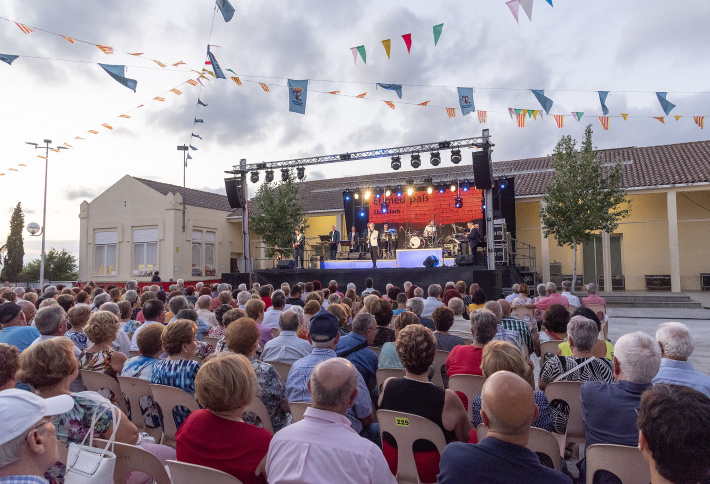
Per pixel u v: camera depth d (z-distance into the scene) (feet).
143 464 7.85
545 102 30.01
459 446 6.51
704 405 4.87
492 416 6.21
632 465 7.78
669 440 4.69
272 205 70.64
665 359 10.25
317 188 87.56
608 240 64.08
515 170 74.02
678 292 57.52
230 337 11.64
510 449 6.10
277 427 11.40
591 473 8.23
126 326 19.10
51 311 14.32
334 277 52.75
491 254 46.39
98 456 6.65
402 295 23.80
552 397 11.56
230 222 83.97
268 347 15.01
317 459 6.59
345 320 17.30
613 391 8.93
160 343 12.88
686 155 65.16
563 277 67.15
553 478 5.93
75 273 114.52
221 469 7.50
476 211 64.44
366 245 63.67
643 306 55.42
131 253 74.64
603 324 27.50
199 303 23.40
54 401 5.70
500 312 17.11
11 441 4.95
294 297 28.66
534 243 69.21
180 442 7.89
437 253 54.44
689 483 4.70
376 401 14.29
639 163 66.44
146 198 73.92
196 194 83.87
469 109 31.07
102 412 7.78
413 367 9.84
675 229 57.77
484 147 46.29
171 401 11.09
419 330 9.93
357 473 6.51
